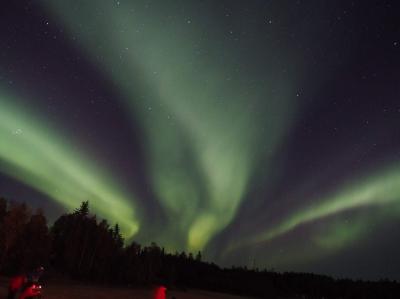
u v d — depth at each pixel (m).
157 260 103.69
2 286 34.25
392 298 137.50
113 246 87.31
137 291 61.94
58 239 80.31
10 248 55.44
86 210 86.88
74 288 49.25
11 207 57.94
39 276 16.94
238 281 121.56
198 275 120.38
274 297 122.44
